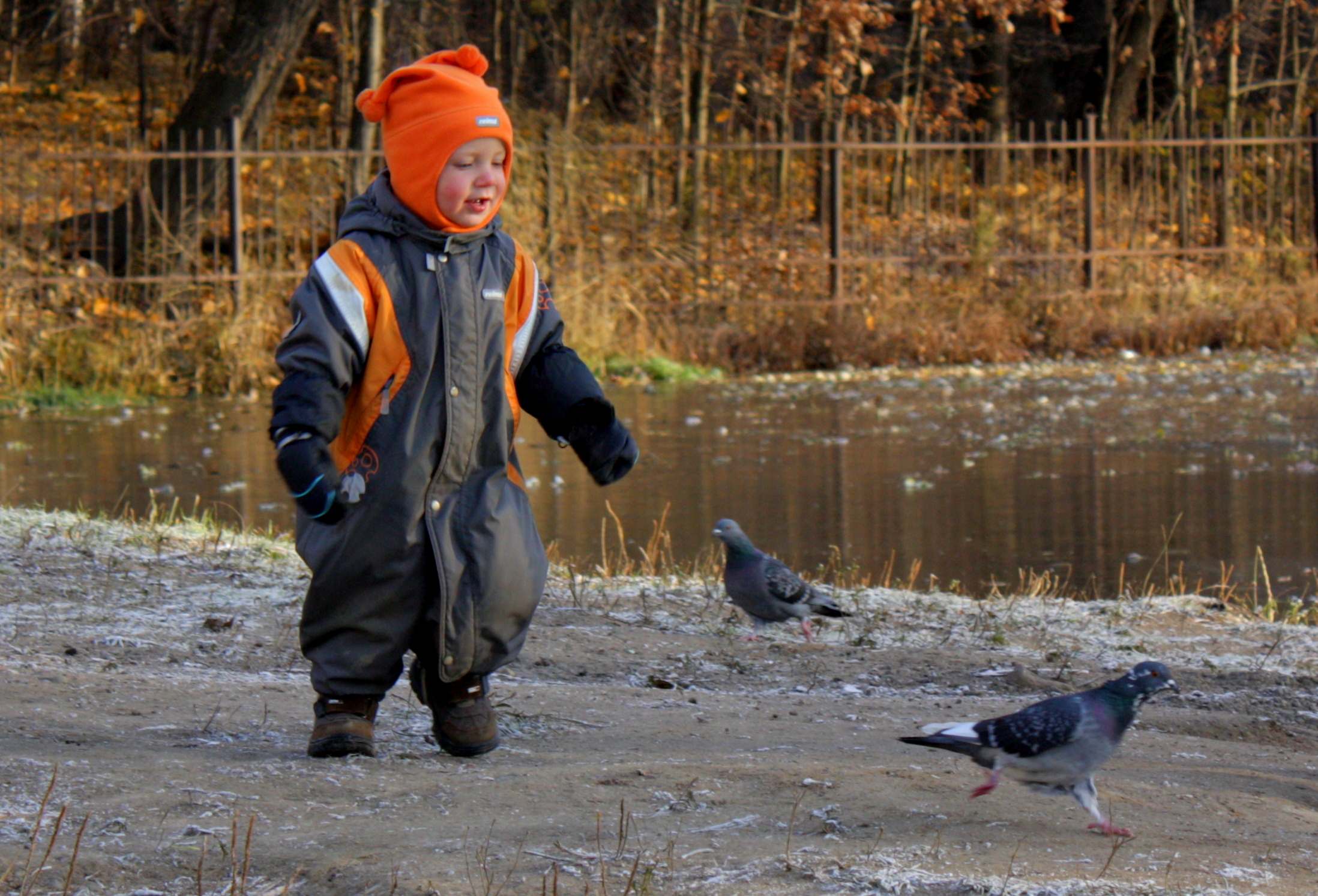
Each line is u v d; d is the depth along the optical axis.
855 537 13.97
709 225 29.72
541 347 5.95
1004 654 9.22
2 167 26.36
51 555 10.48
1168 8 42.72
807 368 28.48
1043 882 4.60
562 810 5.34
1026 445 19.28
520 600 5.82
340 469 5.61
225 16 34.75
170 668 7.91
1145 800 5.66
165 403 23.73
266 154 25.64
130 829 5.04
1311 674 8.91
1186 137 40.97
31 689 6.99
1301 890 4.66
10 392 23.50
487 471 5.79
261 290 25.66
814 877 4.65
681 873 4.70
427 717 7.09
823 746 6.67
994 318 29.48
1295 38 42.19
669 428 21.06
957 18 35.38
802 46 36.62
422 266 5.62
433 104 5.60
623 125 35.31
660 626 9.77
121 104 37.78
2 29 39.12
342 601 5.68
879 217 34.53
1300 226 35.41
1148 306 31.31
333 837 5.00
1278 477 16.70
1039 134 42.03
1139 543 13.66
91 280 24.83
